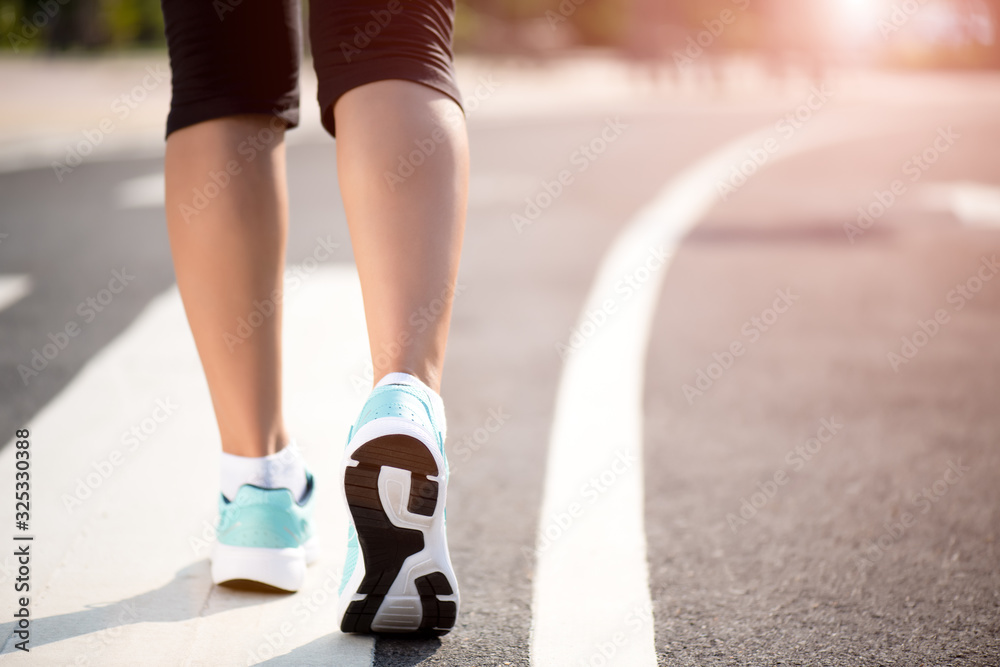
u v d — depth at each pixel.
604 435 2.78
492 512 2.23
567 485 2.41
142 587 1.81
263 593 1.80
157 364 3.32
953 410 2.98
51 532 2.05
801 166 9.42
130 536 2.04
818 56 21.06
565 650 1.62
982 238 5.91
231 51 1.67
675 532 2.13
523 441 2.73
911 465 2.54
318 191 7.44
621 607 1.79
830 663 1.59
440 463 1.42
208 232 1.68
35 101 13.91
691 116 15.15
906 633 1.69
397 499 1.42
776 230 6.16
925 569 1.95
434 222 1.48
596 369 3.44
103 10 29.80
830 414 2.96
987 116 15.50
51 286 4.46
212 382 1.76
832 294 4.53
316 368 3.32
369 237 1.47
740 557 2.01
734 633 1.69
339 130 1.53
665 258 5.31
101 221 6.16
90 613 1.71
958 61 34.56
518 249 5.55
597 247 5.62
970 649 1.64
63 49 29.27
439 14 1.60
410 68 1.53
